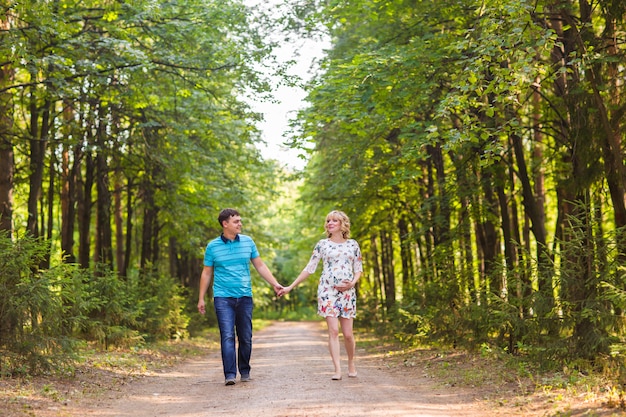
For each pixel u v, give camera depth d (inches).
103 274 660.7
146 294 762.2
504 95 409.4
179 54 664.4
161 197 896.3
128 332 582.6
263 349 717.9
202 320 991.6
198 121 806.5
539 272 367.9
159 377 424.5
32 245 362.3
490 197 650.2
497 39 390.6
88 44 590.9
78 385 348.5
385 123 605.6
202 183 893.2
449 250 620.1
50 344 355.6
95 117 735.1
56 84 567.5
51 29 521.7
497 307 409.1
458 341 511.8
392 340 761.0
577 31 443.2
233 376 351.3
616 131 454.9
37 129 711.7
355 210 938.1
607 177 461.1
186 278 1355.8
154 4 602.5
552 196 872.3
